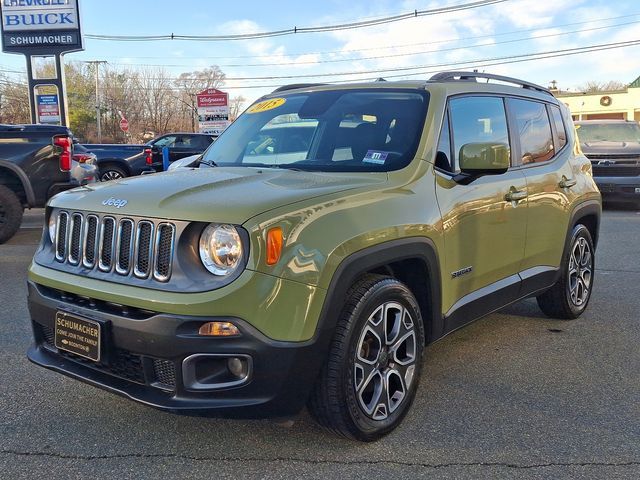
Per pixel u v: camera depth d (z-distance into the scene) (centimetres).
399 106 383
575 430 329
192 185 307
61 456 298
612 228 1070
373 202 306
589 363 432
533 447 310
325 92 429
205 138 1953
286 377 265
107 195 305
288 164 378
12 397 365
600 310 569
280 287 261
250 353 257
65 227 317
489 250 395
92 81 7119
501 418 343
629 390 385
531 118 473
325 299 273
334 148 375
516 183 421
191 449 305
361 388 299
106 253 293
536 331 506
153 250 271
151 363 272
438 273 343
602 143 1325
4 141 880
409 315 327
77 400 361
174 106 7788
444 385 391
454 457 300
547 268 480
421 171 345
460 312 374
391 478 281
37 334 328
